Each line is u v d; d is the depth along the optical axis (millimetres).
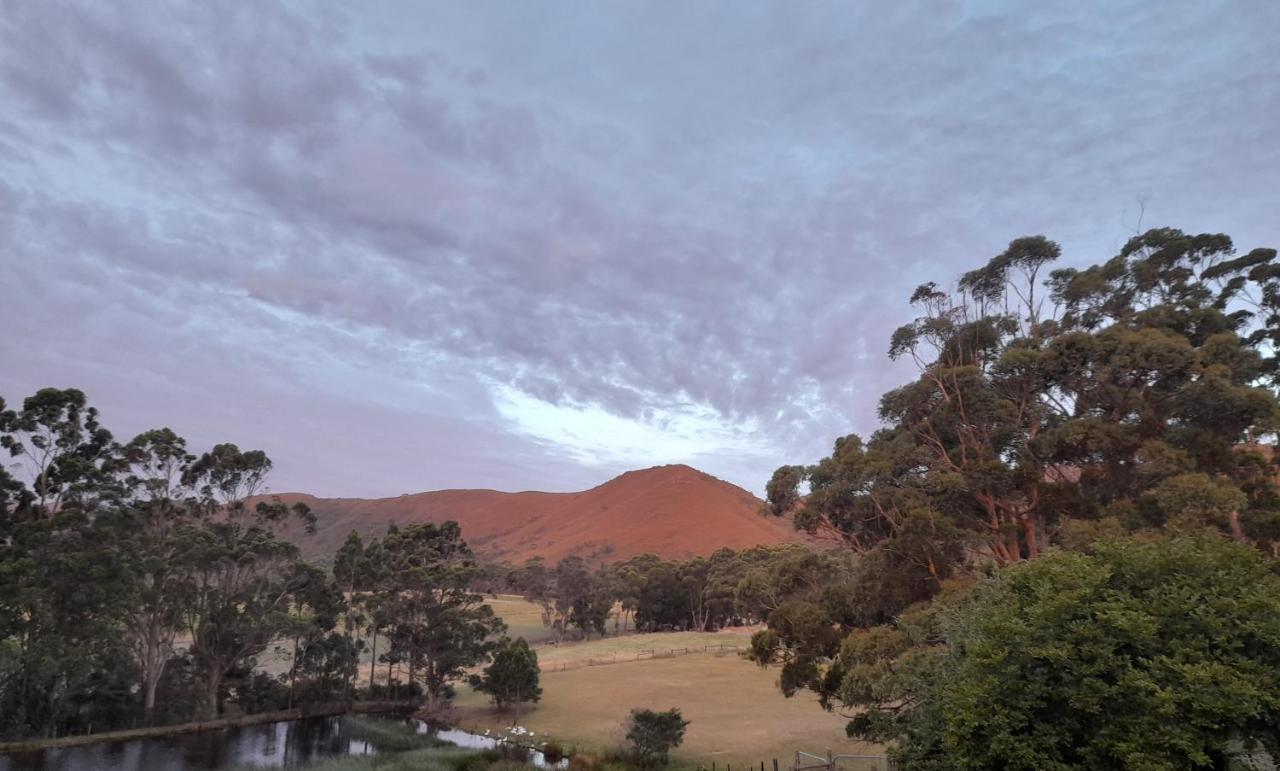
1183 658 10609
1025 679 11703
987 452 28969
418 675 64562
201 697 53125
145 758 40656
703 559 123375
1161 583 11805
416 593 62219
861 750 35719
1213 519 21906
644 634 108500
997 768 11680
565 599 103500
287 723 53938
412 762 35719
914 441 31219
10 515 46344
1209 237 32812
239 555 53812
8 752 41031
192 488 57688
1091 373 27922
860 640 23219
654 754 35688
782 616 28031
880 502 29047
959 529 25797
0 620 40594
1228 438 26125
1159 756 9938
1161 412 26516
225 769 36531
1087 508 26078
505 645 60781
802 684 27609
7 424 47750
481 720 51875
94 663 46281
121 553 46188
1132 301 33594
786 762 33812
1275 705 9828
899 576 26922
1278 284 32125
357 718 52844
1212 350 25516
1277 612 10742
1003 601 13883
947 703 13008
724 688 60531
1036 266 33344
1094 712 10836
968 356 32156
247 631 53969
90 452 51344
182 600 52094
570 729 46938
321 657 59906
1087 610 11445
